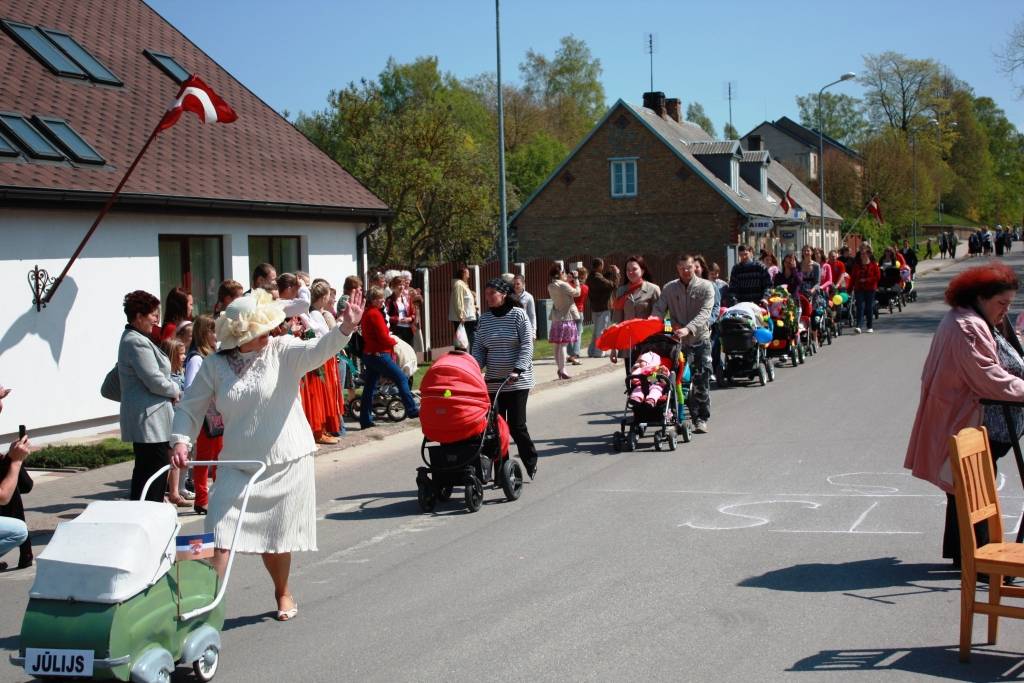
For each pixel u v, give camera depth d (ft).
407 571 23.00
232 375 18.78
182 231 50.55
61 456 37.01
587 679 16.14
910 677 15.81
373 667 17.15
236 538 17.58
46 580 14.97
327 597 21.39
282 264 59.31
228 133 61.16
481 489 29.01
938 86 295.89
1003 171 389.60
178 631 16.17
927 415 20.59
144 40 65.00
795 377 57.36
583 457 36.37
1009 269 19.88
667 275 118.52
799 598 19.80
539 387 57.72
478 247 129.80
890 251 107.14
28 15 57.21
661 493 29.78
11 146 43.57
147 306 27.30
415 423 45.03
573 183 154.81
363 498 31.17
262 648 18.38
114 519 15.64
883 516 26.05
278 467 18.79
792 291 66.28
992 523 17.79
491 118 254.47
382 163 123.75
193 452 29.99
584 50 298.76
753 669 16.30
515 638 18.17
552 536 25.40
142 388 27.04
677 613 19.17
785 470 32.35
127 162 49.03
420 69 229.86
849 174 231.30
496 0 76.59
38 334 42.60
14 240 41.50
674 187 149.48
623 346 36.91
